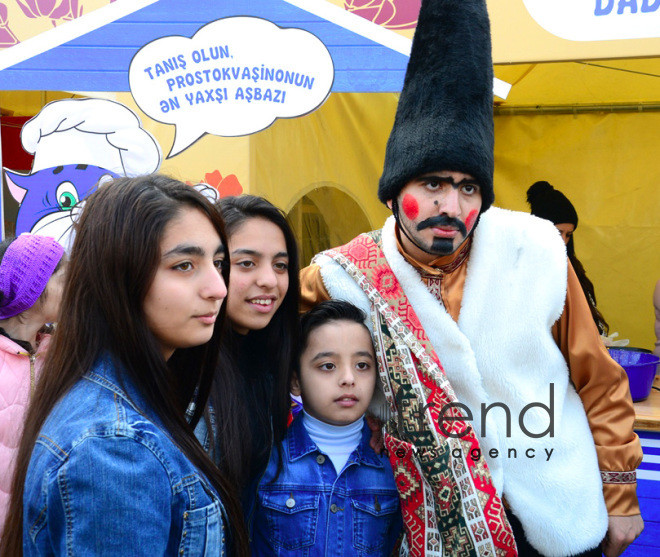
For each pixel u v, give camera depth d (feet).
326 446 4.96
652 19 6.47
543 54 6.74
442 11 4.83
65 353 3.02
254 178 8.87
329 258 5.34
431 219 4.80
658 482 7.84
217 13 7.27
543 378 5.21
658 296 11.67
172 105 7.37
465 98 4.79
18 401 5.20
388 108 12.80
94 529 2.66
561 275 5.15
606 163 15.19
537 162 15.52
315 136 11.08
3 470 5.05
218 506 3.20
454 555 4.73
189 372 3.76
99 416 2.85
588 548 5.07
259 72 7.22
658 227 15.03
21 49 7.56
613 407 5.42
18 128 11.37
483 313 5.11
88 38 7.47
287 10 7.16
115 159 7.84
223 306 3.63
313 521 4.68
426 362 4.90
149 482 2.82
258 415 4.77
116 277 2.97
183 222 3.09
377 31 7.03
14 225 9.16
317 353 4.91
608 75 13.92
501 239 5.17
